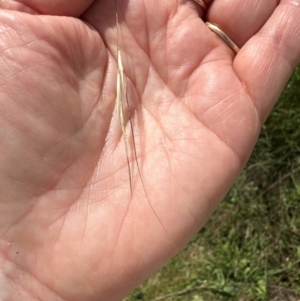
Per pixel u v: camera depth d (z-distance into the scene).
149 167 0.12
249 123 0.12
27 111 0.10
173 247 0.11
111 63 0.12
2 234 0.10
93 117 0.11
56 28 0.11
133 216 0.11
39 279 0.11
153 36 0.12
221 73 0.12
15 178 0.10
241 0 0.12
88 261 0.11
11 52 0.10
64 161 0.11
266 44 0.12
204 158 0.12
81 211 0.11
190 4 0.13
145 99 0.12
